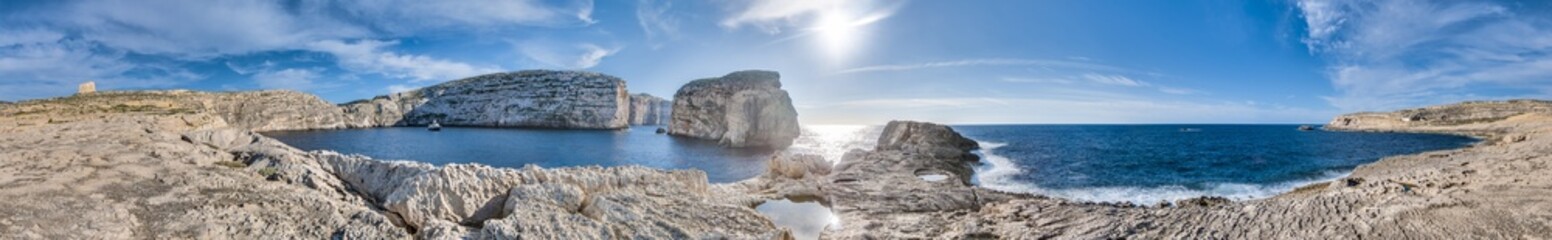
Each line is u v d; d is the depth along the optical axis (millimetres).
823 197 29812
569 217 19344
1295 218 19156
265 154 24109
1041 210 24656
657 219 20750
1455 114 144500
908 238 20484
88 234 14062
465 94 156375
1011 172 46281
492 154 64062
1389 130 145000
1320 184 34844
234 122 112500
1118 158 58500
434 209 20375
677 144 85062
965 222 22594
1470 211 19266
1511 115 128375
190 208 16656
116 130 29906
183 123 71375
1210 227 19094
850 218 24469
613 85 147250
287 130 121125
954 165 46531
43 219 14625
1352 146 80312
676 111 116312
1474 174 26516
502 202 22062
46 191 16875
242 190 19047
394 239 16422
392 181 22031
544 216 18938
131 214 15758
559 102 145750
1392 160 45938
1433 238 16859
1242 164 51500
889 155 47469
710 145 84250
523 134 109938
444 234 16641
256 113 117000
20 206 15344
